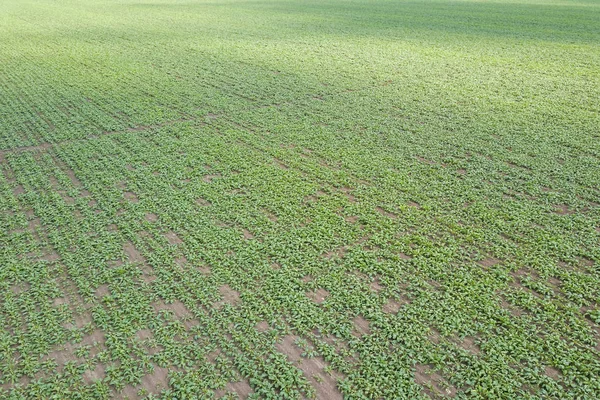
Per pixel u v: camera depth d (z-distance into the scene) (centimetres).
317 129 1592
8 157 1412
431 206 1140
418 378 716
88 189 1238
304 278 919
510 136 1515
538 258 956
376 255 977
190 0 5234
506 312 825
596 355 748
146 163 1380
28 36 3219
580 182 1233
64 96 1958
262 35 3197
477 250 984
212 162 1375
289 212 1123
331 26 3506
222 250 994
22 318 836
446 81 2109
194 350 766
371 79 2152
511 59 2464
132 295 879
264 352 762
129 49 2797
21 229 1080
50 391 704
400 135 1533
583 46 2711
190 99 1906
